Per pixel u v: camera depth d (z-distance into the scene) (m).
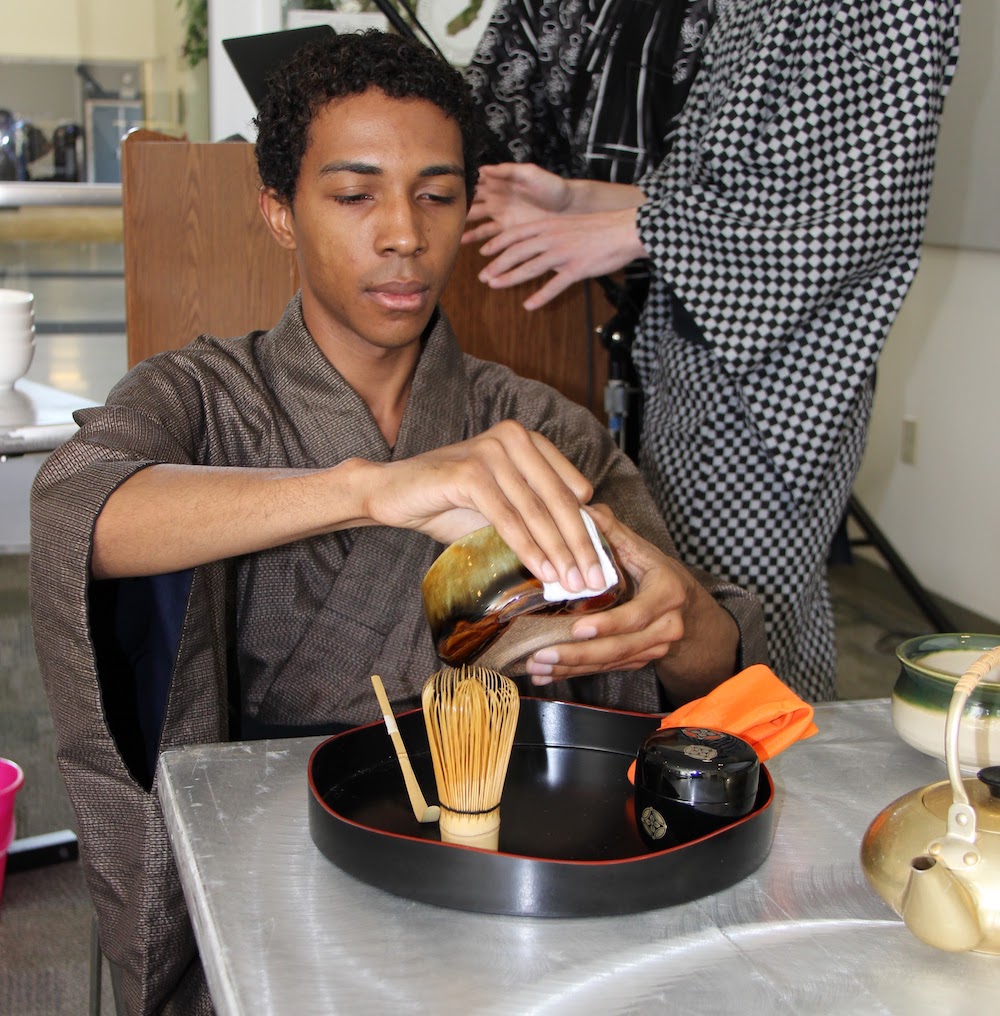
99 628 0.93
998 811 0.61
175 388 1.02
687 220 1.49
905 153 1.44
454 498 0.76
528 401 1.15
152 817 0.86
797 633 1.63
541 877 0.61
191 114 2.96
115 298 2.84
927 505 3.08
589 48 1.68
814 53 1.43
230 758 0.80
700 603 1.01
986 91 2.66
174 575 0.88
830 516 1.62
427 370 1.08
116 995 1.02
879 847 0.63
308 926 0.60
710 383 1.55
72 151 2.90
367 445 1.05
